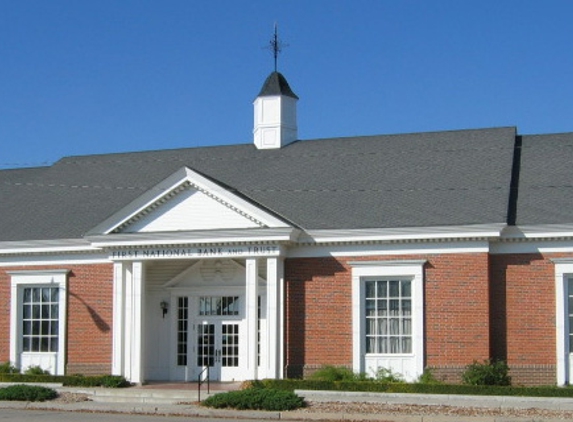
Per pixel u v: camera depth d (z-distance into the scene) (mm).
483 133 36781
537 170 33844
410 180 34125
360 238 31422
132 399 30016
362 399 27516
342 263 31844
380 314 31453
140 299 33156
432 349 30453
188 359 34406
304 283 32188
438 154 35750
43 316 35750
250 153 39219
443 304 30516
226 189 32438
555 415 24172
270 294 31781
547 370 29859
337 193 34188
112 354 33719
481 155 34938
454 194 32375
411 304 31047
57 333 35344
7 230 36625
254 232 31594
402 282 31359
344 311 31656
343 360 31453
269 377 31625
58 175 41125
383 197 33219
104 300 34625
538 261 30344
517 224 30328
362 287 31641
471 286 30266
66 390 31547
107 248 33625
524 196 32062
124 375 33000
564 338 29812
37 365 35406
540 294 30203
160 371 34625
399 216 31656
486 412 24828
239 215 32375
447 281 30547
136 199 33125
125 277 33562
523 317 30297
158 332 34812
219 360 34062
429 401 26938
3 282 36094
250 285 31906
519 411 24906
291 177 36188
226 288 34156
